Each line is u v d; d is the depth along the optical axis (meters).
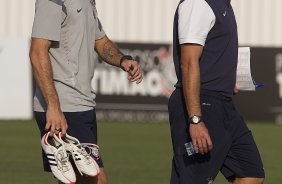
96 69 57.81
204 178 18.45
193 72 17.81
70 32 18.50
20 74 57.94
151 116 58.28
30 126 53.56
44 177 31.27
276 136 50.19
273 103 58.94
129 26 69.50
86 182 18.77
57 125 17.66
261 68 58.59
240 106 59.03
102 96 58.03
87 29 18.70
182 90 18.52
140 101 58.19
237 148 18.95
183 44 17.89
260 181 19.22
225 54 18.38
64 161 17.28
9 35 68.75
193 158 18.39
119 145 43.69
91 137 18.80
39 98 18.89
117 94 58.03
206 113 18.31
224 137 18.47
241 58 19.58
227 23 18.25
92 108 19.05
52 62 18.59
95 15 19.16
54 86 18.09
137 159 37.81
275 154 41.03
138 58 58.22
